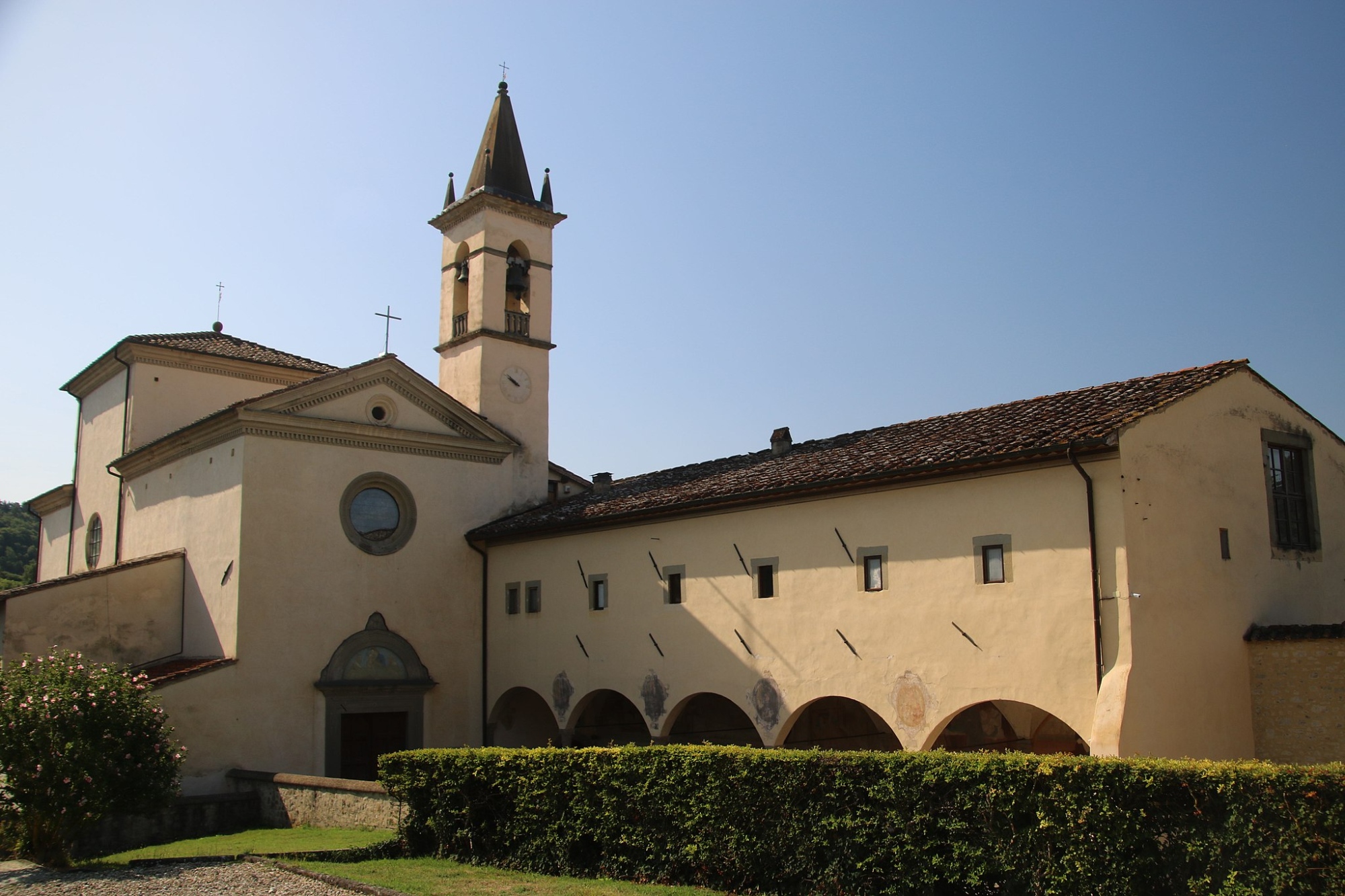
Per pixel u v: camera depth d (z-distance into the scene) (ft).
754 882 45.75
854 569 69.82
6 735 57.21
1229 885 34.40
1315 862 33.17
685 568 81.97
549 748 55.93
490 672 99.96
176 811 76.64
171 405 110.42
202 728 83.46
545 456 111.55
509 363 110.32
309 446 93.09
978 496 63.41
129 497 109.91
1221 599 61.21
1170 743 55.47
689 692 80.07
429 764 60.64
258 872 52.47
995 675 61.00
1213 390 63.98
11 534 314.96
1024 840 38.47
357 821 70.13
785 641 73.56
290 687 88.89
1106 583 56.49
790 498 74.28
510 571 99.66
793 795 44.73
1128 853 36.29
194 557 95.09
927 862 40.65
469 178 115.65
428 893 46.09
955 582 63.87
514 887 47.65
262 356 118.42
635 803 50.37
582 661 89.86
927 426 78.74
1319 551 69.41
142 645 93.81
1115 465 56.95
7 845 61.11
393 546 97.04
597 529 90.22
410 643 96.78
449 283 115.03
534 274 114.42
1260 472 66.69
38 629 88.43
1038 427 64.64
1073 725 56.95
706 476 90.07
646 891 46.37
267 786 79.97
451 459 102.78
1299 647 59.57
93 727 59.41
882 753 43.16
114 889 48.73
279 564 89.81
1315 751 58.13
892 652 66.74
